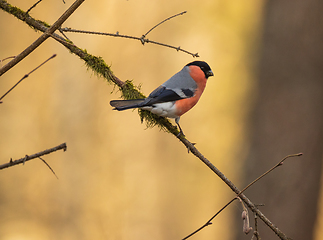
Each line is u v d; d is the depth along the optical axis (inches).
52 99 602.5
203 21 609.9
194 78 236.5
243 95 578.2
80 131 594.6
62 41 200.2
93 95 596.1
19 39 610.2
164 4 602.5
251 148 350.9
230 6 601.6
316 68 331.0
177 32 611.2
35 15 597.9
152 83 601.9
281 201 338.6
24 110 600.7
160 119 224.7
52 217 553.9
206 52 613.6
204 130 615.8
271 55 343.0
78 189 576.7
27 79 603.2
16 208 551.5
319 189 338.0
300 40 333.7
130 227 577.9
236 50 603.2
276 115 341.7
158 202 603.2
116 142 599.8
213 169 188.4
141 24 595.5
